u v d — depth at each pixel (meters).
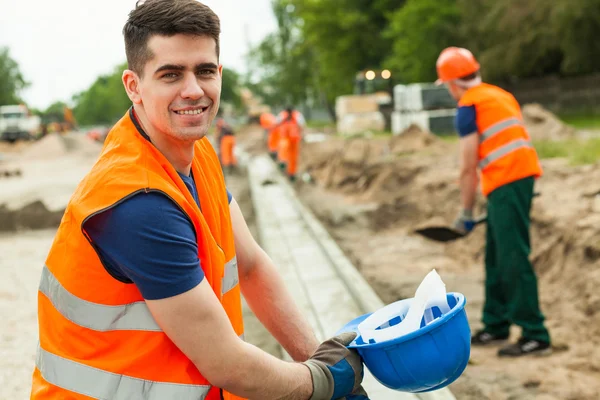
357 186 14.02
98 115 152.50
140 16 1.80
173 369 1.82
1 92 83.06
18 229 11.05
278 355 5.15
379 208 11.04
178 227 1.74
